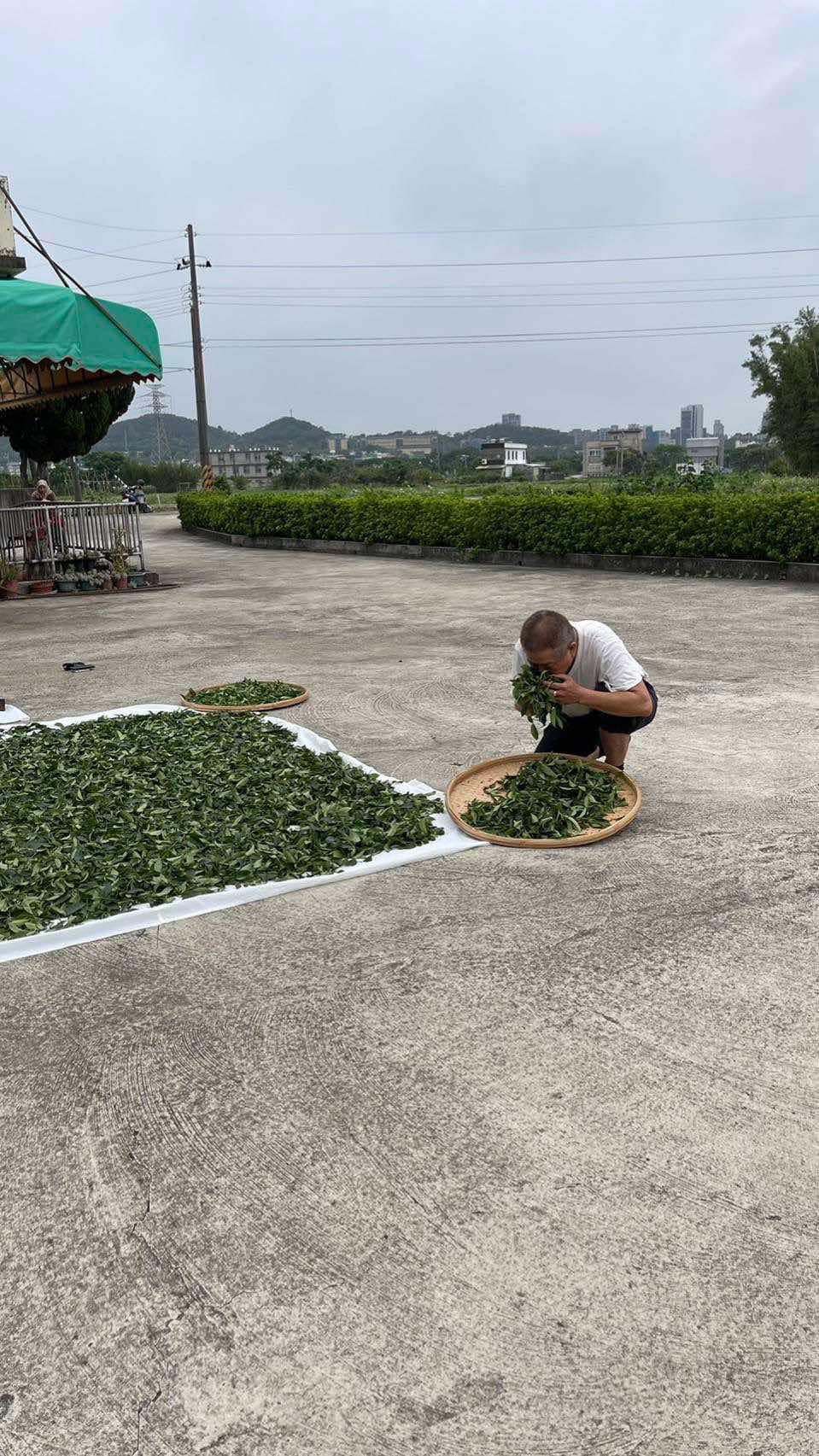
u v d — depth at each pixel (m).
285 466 58.66
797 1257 1.88
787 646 7.70
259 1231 2.02
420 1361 1.70
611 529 13.16
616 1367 1.67
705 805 4.32
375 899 3.52
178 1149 2.28
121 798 4.50
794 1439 1.53
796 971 2.94
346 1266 1.91
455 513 15.59
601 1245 1.93
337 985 2.97
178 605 11.84
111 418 20.61
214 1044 2.70
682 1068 2.49
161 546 21.78
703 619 9.06
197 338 30.98
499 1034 2.68
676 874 3.63
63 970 3.12
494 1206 2.05
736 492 13.55
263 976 3.04
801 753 5.00
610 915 3.34
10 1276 1.93
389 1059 2.59
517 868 3.73
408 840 3.96
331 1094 2.46
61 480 31.33
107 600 12.45
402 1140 2.27
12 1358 1.75
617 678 4.07
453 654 8.03
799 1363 1.66
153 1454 1.56
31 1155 2.28
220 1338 1.76
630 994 2.85
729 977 2.92
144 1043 2.72
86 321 9.23
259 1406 1.63
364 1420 1.59
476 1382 1.65
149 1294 1.87
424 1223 2.01
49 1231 2.04
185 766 4.92
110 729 5.73
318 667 7.75
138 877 3.68
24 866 3.76
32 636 9.78
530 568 14.02
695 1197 2.05
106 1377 1.70
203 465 31.09
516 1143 2.24
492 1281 1.86
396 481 57.12
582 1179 2.12
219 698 6.51
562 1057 2.56
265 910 3.47
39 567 13.48
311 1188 2.13
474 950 3.14
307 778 4.69
